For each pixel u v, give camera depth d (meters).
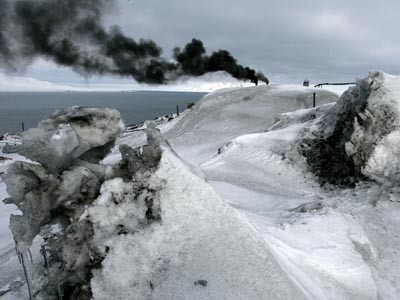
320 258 6.41
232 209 4.98
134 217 4.72
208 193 4.95
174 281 4.34
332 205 11.84
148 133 5.16
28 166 4.23
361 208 11.35
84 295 4.42
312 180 15.12
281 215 9.41
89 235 4.57
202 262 4.51
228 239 4.68
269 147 17.95
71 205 4.64
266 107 35.47
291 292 4.29
